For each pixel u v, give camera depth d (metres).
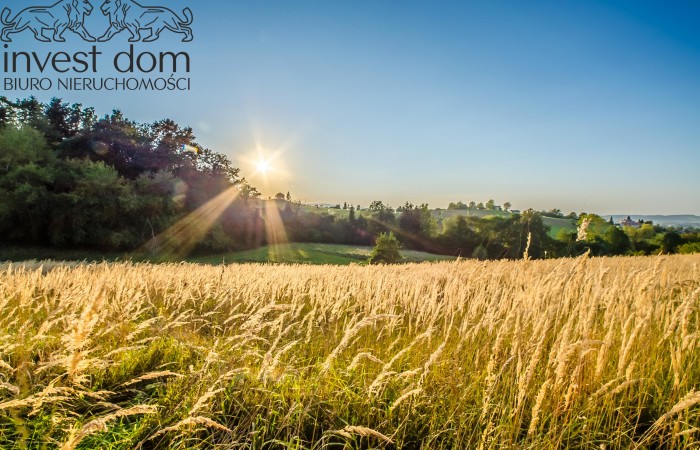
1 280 7.09
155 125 69.88
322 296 6.91
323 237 82.69
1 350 3.65
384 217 87.56
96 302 2.18
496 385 3.12
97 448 2.62
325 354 4.55
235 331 5.00
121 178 52.34
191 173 66.56
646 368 3.67
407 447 2.97
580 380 3.26
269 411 3.04
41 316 5.55
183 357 4.26
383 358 4.27
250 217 71.25
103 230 48.72
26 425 2.76
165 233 54.22
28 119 59.56
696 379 3.57
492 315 4.33
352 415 3.22
